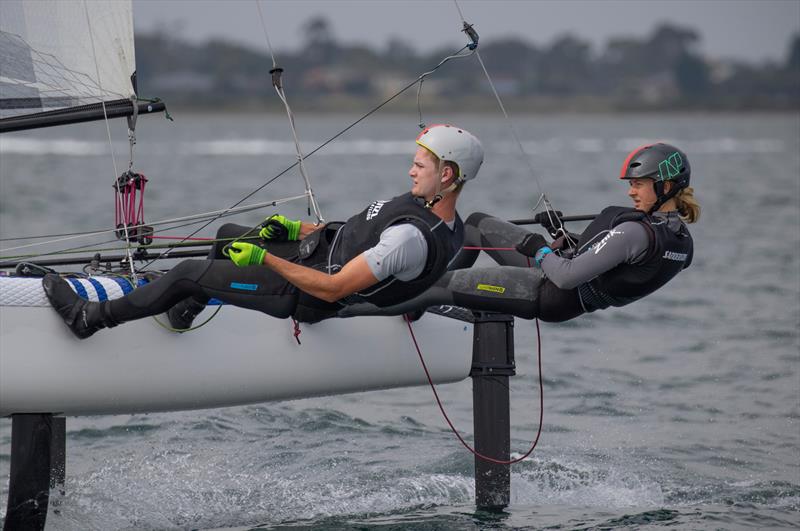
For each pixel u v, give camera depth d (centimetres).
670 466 1994
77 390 1415
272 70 1633
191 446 2097
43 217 5941
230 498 1786
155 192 8038
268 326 1537
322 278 1334
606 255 1489
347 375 1595
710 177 10856
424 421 2325
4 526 1445
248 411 2348
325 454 2048
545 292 1560
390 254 1333
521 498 1784
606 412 2395
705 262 4616
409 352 1639
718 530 1627
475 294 1555
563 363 2852
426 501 1764
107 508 1731
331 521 1655
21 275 1465
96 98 1623
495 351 1688
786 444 2144
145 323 1453
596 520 1664
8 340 1376
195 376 1487
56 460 1780
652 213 1541
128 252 1556
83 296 1420
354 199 7631
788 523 1672
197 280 1384
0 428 2241
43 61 1606
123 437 2161
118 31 1619
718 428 2259
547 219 1692
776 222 6316
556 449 2103
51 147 16912
